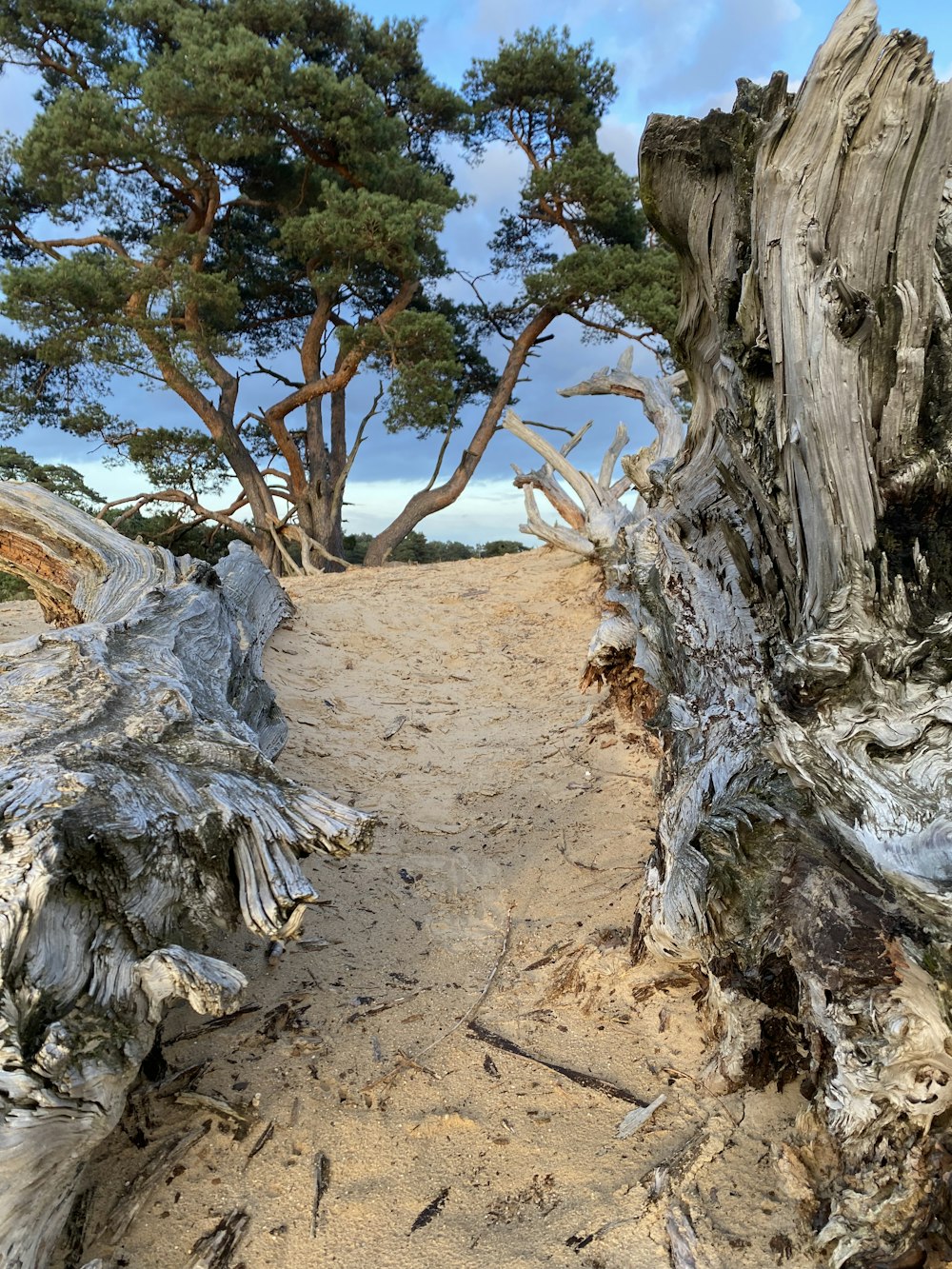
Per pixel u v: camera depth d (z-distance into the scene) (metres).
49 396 22.69
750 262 2.94
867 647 2.39
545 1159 2.56
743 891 2.51
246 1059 3.00
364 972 3.56
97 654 3.77
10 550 5.67
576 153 22.19
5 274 18.56
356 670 6.89
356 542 30.17
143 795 2.76
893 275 2.54
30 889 2.25
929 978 2.05
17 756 2.84
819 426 2.50
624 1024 3.15
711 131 3.11
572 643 7.52
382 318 21.14
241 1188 2.47
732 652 3.36
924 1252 2.06
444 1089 2.86
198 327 19.73
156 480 23.03
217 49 18.77
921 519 2.54
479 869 4.46
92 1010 2.34
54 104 19.55
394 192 21.62
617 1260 2.22
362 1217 2.38
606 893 4.10
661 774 3.86
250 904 2.77
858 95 2.46
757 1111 2.66
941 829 2.10
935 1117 2.11
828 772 2.29
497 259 26.38
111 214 21.50
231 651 4.88
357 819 3.03
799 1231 2.24
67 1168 2.15
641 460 6.01
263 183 22.55
